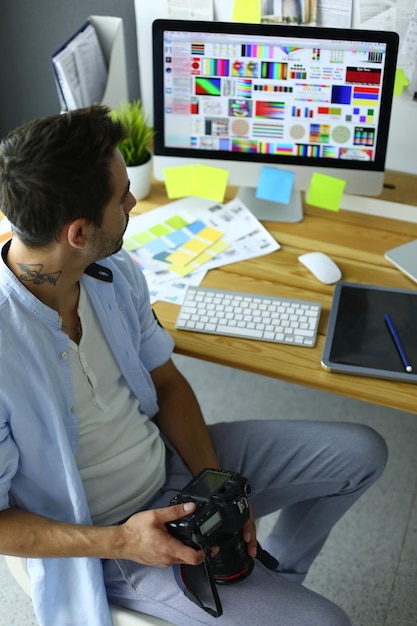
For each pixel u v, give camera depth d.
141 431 1.45
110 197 1.18
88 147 1.12
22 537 1.25
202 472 1.33
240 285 1.72
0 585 1.91
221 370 2.48
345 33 1.71
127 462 1.40
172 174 1.94
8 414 1.20
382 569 1.92
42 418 1.24
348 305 1.66
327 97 1.79
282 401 2.38
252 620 1.29
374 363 1.51
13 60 2.36
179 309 1.67
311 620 1.29
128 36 2.16
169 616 1.32
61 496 1.31
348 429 1.57
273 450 1.58
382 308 1.65
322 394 2.40
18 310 1.21
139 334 1.45
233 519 1.25
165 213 1.94
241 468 1.58
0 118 2.53
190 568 1.33
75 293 1.32
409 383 1.49
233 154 1.90
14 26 2.27
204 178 1.93
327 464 1.56
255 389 2.42
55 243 1.18
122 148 1.90
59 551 1.25
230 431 1.61
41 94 2.41
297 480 1.57
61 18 2.20
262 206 1.96
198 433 1.55
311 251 1.83
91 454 1.37
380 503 2.08
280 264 1.79
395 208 1.93
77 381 1.32
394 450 2.22
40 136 1.11
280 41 1.75
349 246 1.85
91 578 1.30
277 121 1.84
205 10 1.97
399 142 2.02
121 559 1.34
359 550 1.97
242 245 1.84
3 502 1.24
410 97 1.93
